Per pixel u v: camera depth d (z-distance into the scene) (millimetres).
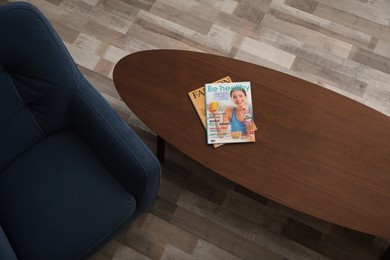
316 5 2678
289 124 1828
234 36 2604
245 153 1771
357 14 2656
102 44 2582
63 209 1685
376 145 1804
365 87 2479
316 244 2135
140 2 2684
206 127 1808
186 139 1794
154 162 1656
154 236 2139
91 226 1670
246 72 1926
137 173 1653
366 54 2559
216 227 2164
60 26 2621
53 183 1729
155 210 2191
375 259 2104
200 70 1926
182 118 1832
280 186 1718
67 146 1816
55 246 1634
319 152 1781
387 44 2588
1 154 1719
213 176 2262
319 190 1715
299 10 2664
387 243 2127
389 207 1698
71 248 1637
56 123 1809
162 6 2676
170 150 2311
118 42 2590
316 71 2516
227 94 1872
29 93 1687
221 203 2211
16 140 1737
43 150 1800
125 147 1651
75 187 1727
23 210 1684
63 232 1652
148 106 1852
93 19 2643
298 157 1770
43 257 1622
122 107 2416
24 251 1628
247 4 2680
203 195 2225
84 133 1797
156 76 1908
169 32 2615
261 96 1878
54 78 1665
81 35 2602
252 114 1839
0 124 1672
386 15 2658
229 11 2664
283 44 2580
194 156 1765
